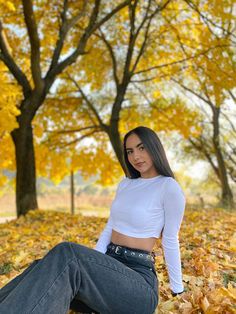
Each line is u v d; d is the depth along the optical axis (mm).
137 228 2424
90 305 2172
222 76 9625
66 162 13438
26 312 1810
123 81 11086
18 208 9453
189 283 3037
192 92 13727
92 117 13289
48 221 7949
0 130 7859
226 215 8227
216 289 2826
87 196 30438
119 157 11188
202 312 2496
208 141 17391
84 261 2064
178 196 2434
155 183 2527
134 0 10172
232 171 17953
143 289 2230
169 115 12672
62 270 1979
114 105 11227
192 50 10844
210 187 20531
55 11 10719
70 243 2098
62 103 12891
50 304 1882
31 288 1886
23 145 9367
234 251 4176
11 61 8898
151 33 11016
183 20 10461
